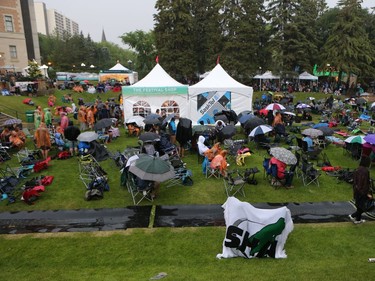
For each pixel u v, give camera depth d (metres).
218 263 6.27
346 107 27.17
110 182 11.04
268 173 10.64
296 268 5.86
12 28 44.38
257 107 26.84
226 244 6.57
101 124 15.05
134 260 6.50
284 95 33.31
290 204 9.27
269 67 43.69
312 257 6.50
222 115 16.72
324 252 6.71
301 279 5.27
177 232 7.66
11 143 15.09
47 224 8.15
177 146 14.96
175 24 45.47
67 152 14.02
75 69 70.38
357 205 7.93
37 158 13.82
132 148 13.50
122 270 6.09
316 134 13.50
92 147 13.74
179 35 44.72
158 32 46.59
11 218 8.48
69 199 9.66
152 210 8.88
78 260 6.52
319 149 13.12
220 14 42.84
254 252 6.48
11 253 6.81
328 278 5.30
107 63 90.56
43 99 30.25
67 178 11.46
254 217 6.56
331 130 15.49
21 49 45.72
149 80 21.05
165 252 6.79
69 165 13.01
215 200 9.55
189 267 6.15
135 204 9.26
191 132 13.70
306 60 41.53
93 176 10.71
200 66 49.69
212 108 20.58
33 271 6.12
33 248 7.01
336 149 15.49
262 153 14.64
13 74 36.62
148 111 20.23
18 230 7.85
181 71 45.41
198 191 10.22
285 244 7.06
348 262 6.21
